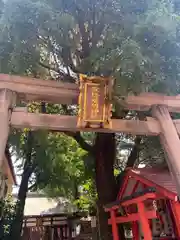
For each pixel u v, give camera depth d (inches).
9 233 438.9
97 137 371.2
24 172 523.5
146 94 247.8
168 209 287.3
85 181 567.5
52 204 908.0
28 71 249.8
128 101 241.3
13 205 471.5
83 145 381.7
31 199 953.5
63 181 537.6
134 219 282.5
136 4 239.9
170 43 223.6
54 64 293.6
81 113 207.8
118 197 338.3
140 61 199.2
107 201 343.9
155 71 221.0
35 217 752.3
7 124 203.9
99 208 348.5
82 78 212.8
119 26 236.8
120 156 508.1
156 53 219.5
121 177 380.5
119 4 239.6
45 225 755.4
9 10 206.8
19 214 465.4
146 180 281.6
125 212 301.4
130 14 235.1
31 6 203.0
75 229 775.7
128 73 209.5
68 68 302.7
